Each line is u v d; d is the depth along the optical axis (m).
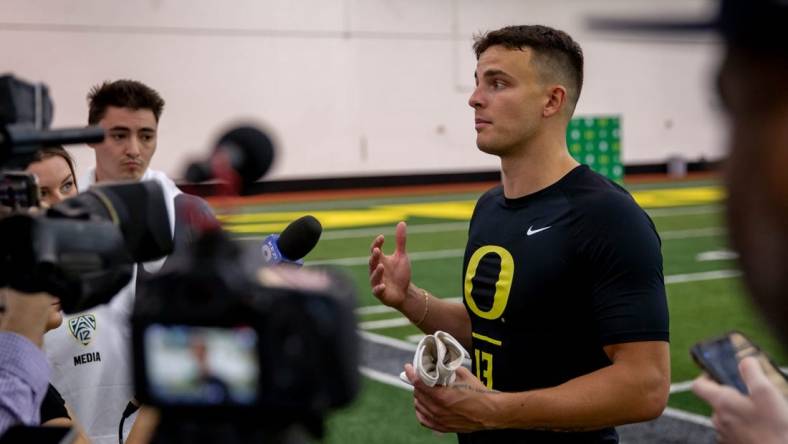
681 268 13.13
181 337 0.94
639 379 2.89
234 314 0.92
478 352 3.44
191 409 0.95
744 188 0.63
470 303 3.44
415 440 6.40
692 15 0.60
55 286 1.43
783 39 0.59
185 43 23.41
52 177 3.54
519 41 3.24
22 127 1.43
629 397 2.88
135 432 2.61
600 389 2.90
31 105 1.48
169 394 0.95
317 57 25.39
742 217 0.64
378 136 26.55
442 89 27.23
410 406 7.15
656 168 30.50
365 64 26.16
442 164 27.58
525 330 3.24
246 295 0.92
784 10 0.58
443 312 3.65
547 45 3.24
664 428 6.54
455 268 13.36
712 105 0.65
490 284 3.32
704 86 0.65
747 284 0.66
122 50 22.53
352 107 26.09
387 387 7.64
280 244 2.69
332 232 17.44
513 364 3.28
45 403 2.90
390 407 7.12
